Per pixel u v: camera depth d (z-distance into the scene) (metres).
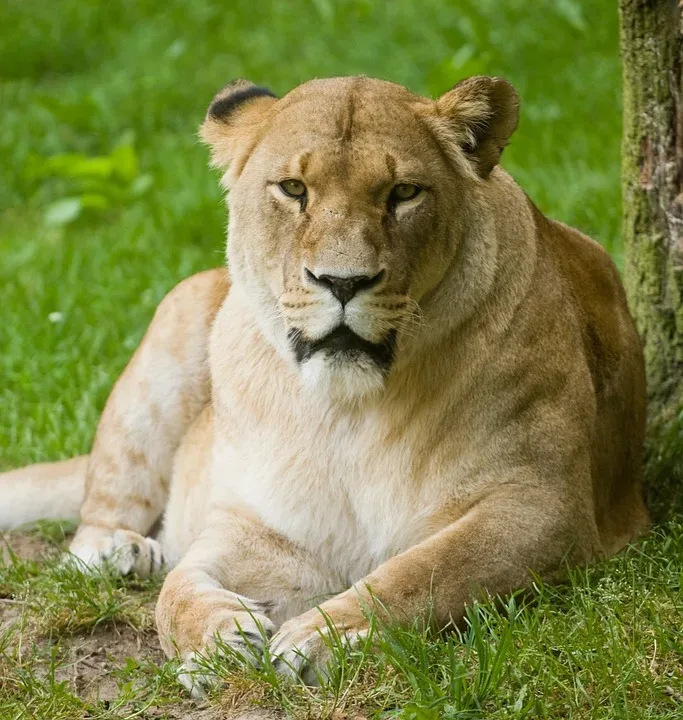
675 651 6.55
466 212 7.32
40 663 7.25
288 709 6.25
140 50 21.39
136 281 13.23
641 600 7.01
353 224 6.76
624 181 9.37
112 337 12.09
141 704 6.63
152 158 17.48
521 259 7.61
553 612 6.99
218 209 14.91
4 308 12.91
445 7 20.03
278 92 18.73
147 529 9.22
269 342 7.54
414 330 7.16
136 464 9.10
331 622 6.51
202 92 19.48
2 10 23.27
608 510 8.35
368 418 7.46
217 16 22.12
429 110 7.29
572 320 7.89
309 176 6.92
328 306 6.75
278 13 21.95
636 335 8.89
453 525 7.27
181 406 9.05
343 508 7.59
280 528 7.64
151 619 7.78
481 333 7.41
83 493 9.57
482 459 7.43
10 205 17.14
